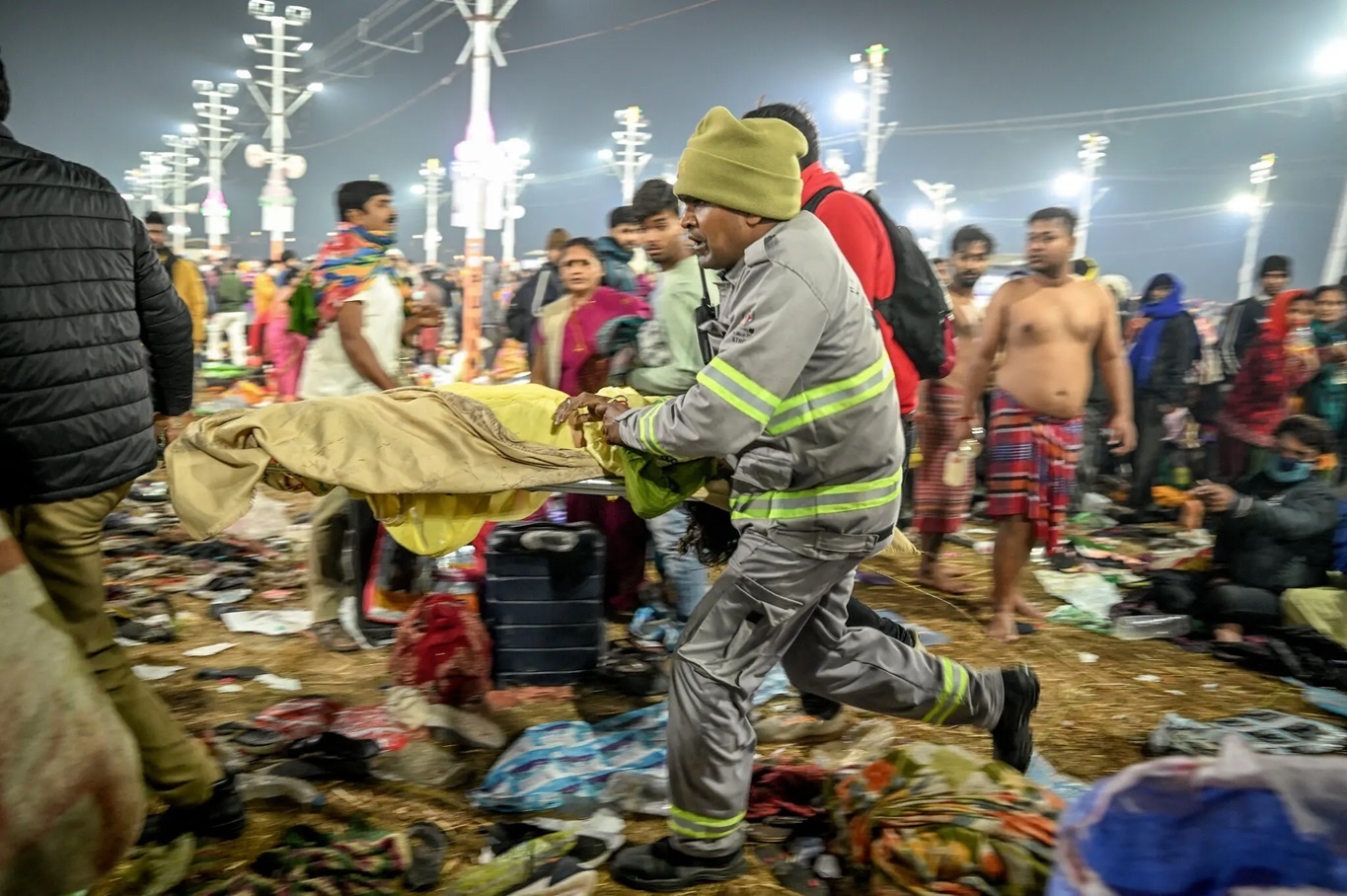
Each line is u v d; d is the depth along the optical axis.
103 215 2.56
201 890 2.59
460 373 13.18
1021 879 2.39
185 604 5.08
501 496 3.06
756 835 2.99
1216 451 8.30
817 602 2.76
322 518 4.53
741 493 2.67
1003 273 13.85
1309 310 7.39
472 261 15.01
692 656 2.65
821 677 2.92
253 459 2.89
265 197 21.77
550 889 2.62
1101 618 5.21
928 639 4.87
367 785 3.22
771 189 2.51
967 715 3.01
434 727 3.51
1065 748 3.72
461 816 3.10
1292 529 4.80
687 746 2.65
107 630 2.62
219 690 4.00
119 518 6.61
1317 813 1.83
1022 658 4.70
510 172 27.59
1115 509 8.02
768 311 2.44
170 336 2.88
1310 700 4.21
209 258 30.34
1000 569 4.96
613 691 4.08
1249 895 1.76
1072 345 4.86
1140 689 4.34
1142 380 7.87
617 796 3.16
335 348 4.66
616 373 4.48
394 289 4.71
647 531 4.90
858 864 2.72
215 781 2.80
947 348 4.07
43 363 2.39
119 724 2.15
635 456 2.76
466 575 4.57
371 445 2.95
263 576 5.61
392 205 4.76
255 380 13.27
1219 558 5.05
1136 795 1.94
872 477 2.60
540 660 4.07
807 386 2.50
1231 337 8.58
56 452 2.43
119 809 2.13
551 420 3.16
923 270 3.81
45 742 2.02
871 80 27.39
